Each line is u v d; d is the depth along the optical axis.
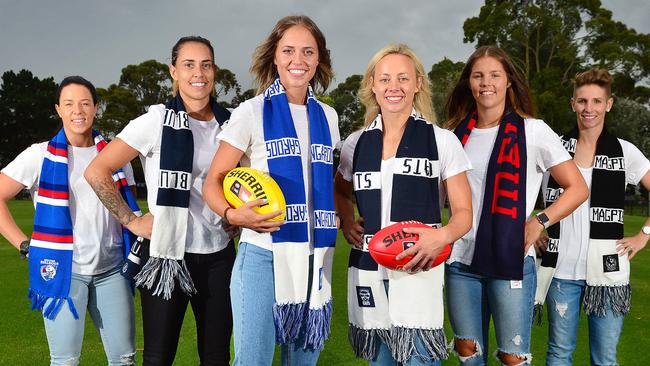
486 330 3.38
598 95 3.70
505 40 39.66
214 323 3.15
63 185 3.23
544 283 3.68
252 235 2.85
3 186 3.32
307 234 2.86
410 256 2.65
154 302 3.03
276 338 2.92
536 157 3.24
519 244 3.07
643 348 5.12
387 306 2.92
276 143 2.84
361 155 3.03
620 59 36.16
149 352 3.04
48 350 4.97
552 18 38.09
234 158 2.82
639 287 8.28
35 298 3.22
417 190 2.87
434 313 2.86
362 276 2.95
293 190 2.82
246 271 2.81
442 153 2.91
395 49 2.99
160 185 2.99
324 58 3.17
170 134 3.05
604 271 3.60
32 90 69.88
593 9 39.16
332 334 5.56
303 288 2.85
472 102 3.60
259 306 2.79
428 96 3.11
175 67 3.24
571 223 3.66
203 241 3.13
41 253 3.20
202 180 3.17
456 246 3.29
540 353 4.96
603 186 3.69
